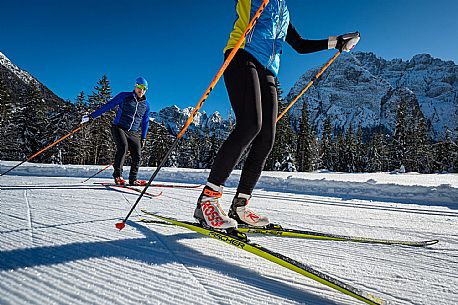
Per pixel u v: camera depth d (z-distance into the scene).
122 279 1.02
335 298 0.98
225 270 1.17
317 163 45.69
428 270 1.28
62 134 32.12
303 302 0.94
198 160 47.56
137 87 4.86
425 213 3.08
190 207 2.67
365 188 5.06
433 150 45.09
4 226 1.67
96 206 2.52
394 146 43.81
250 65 1.71
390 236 1.91
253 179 1.81
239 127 1.62
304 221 2.34
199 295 0.94
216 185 1.60
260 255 1.24
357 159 48.78
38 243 1.37
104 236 1.54
